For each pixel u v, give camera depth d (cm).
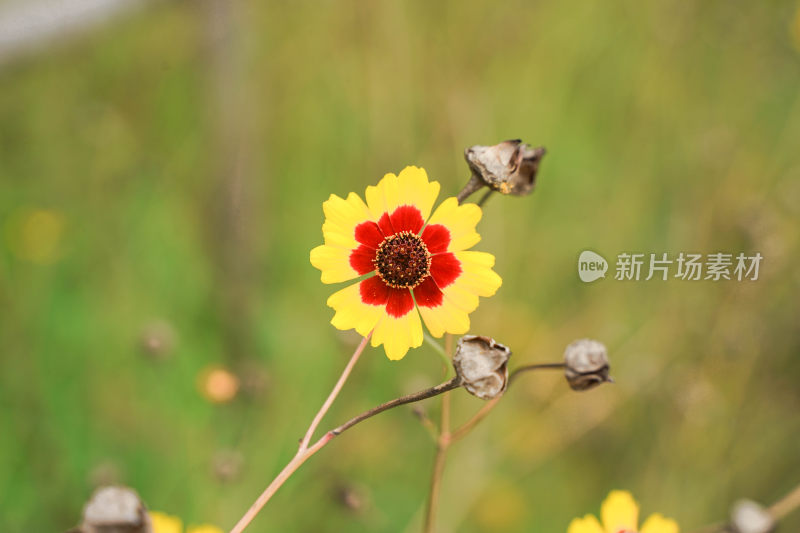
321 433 50
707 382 52
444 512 50
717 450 52
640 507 51
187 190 57
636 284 56
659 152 60
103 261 55
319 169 57
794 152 58
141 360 52
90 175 58
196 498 49
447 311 38
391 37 55
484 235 55
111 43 58
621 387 53
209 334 55
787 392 53
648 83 61
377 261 38
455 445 51
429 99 56
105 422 50
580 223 58
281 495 49
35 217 56
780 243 52
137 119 59
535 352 54
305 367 53
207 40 53
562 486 53
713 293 54
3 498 48
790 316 53
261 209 57
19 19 46
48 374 51
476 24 58
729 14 61
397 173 56
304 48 57
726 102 61
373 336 38
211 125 55
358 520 50
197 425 50
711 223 54
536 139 58
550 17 60
